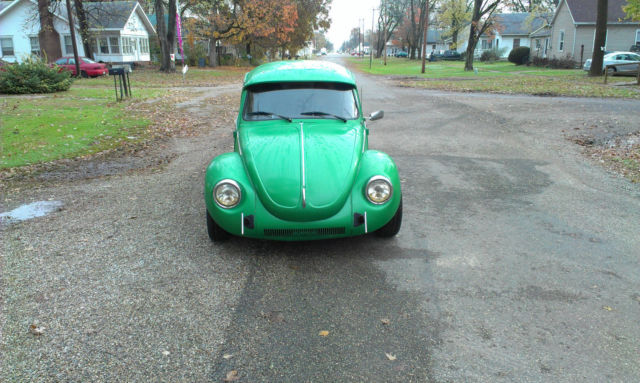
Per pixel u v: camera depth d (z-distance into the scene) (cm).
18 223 534
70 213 568
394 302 355
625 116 1245
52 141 1015
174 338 310
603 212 557
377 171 424
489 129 1123
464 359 288
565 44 4228
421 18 7781
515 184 681
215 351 297
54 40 3397
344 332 317
